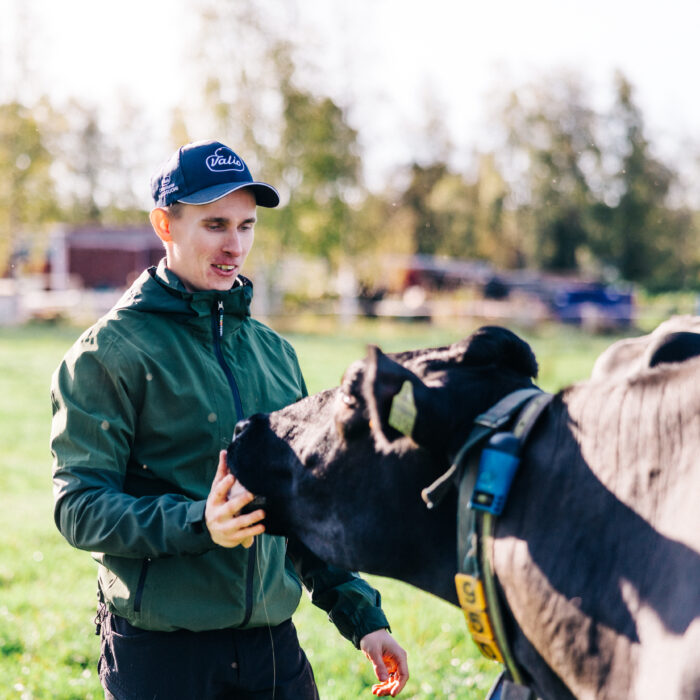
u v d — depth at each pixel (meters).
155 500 2.45
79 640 4.95
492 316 30.59
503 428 2.03
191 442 2.62
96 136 59.97
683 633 1.69
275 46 30.81
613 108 44.97
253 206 2.74
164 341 2.62
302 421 2.26
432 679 4.39
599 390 2.00
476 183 48.94
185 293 2.63
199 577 2.57
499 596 1.97
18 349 21.00
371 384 1.88
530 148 44.84
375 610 2.87
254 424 2.33
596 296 33.28
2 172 33.38
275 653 2.75
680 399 1.87
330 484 2.15
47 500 8.07
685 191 46.62
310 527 2.22
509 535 1.95
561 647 1.88
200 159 2.63
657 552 1.80
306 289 34.31
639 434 1.90
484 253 48.47
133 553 2.42
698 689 1.62
